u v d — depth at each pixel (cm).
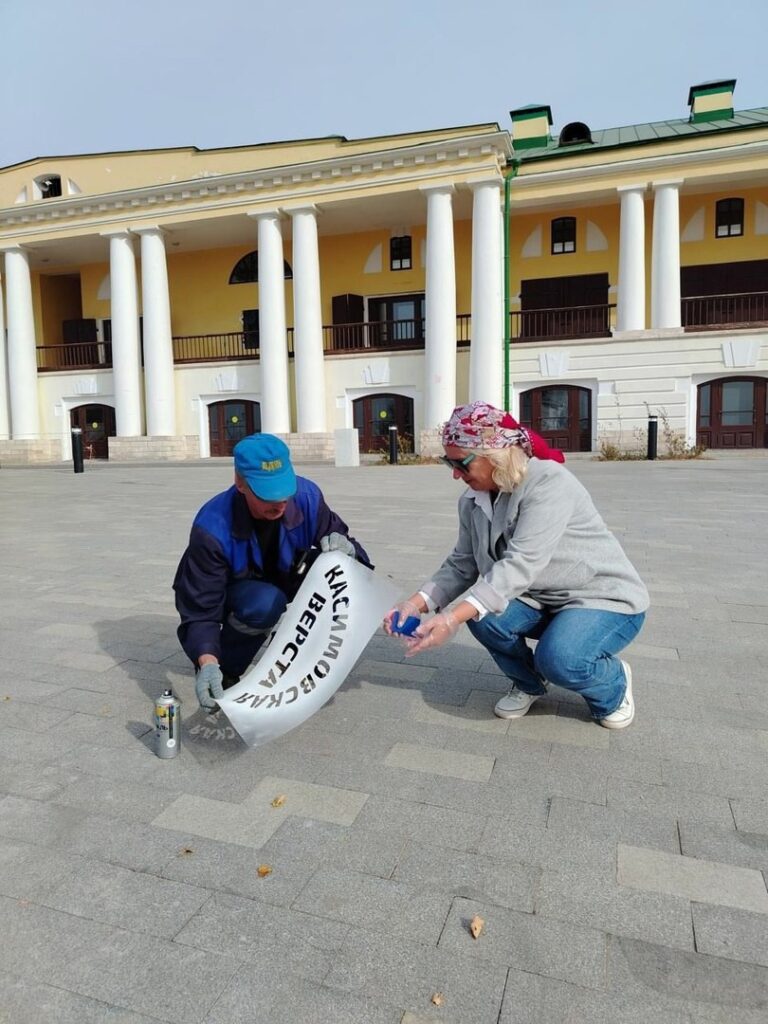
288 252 2836
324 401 2548
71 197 2653
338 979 180
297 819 249
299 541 318
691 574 599
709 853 228
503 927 197
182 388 2725
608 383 2323
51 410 2897
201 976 182
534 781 272
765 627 455
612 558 296
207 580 302
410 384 2495
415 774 278
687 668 387
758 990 175
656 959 185
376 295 2756
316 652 284
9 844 238
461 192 2369
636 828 242
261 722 271
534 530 275
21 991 178
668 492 1172
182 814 254
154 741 310
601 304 2538
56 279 3244
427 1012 170
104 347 3072
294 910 205
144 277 2647
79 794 268
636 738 306
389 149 2338
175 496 1297
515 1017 168
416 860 226
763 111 2697
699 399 2281
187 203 2573
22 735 318
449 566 316
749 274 2441
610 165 2320
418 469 1900
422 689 362
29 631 473
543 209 2567
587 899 208
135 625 486
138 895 212
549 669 290
